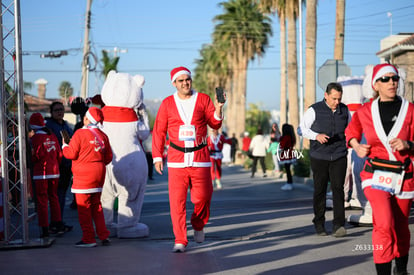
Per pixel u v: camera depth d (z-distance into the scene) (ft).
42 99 148.87
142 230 26.91
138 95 27.17
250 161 106.63
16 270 19.58
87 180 24.45
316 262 19.86
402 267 16.58
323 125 25.20
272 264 19.70
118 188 26.78
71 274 18.79
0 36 24.62
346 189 35.04
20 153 25.11
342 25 77.61
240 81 186.50
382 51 94.73
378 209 15.74
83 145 24.48
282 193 51.62
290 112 111.45
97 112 25.07
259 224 29.94
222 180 73.10
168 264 20.07
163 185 65.87
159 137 23.11
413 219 29.78
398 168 15.79
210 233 27.20
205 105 22.79
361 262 19.70
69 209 40.91
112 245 24.85
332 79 50.75
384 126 15.98
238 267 19.33
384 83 16.02
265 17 184.24
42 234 27.30
